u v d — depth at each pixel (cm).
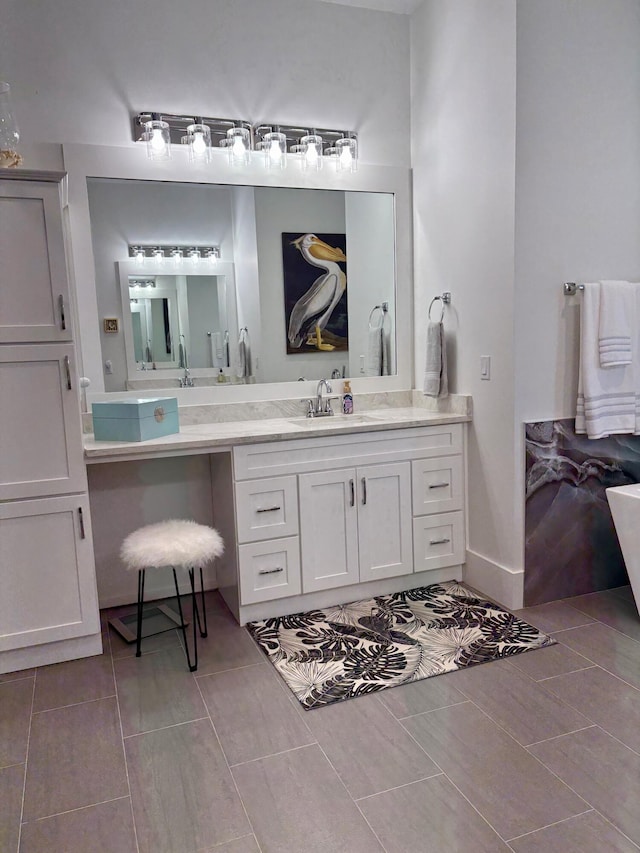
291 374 326
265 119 309
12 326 225
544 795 168
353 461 284
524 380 271
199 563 234
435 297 320
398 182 335
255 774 179
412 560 302
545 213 266
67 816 166
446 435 300
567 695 213
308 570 281
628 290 275
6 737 200
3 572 233
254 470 268
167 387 303
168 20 288
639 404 286
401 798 168
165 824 162
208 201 302
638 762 179
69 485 238
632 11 276
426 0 312
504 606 285
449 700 213
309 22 312
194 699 219
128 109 285
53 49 273
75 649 249
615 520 265
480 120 277
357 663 239
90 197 283
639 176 285
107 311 290
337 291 331
